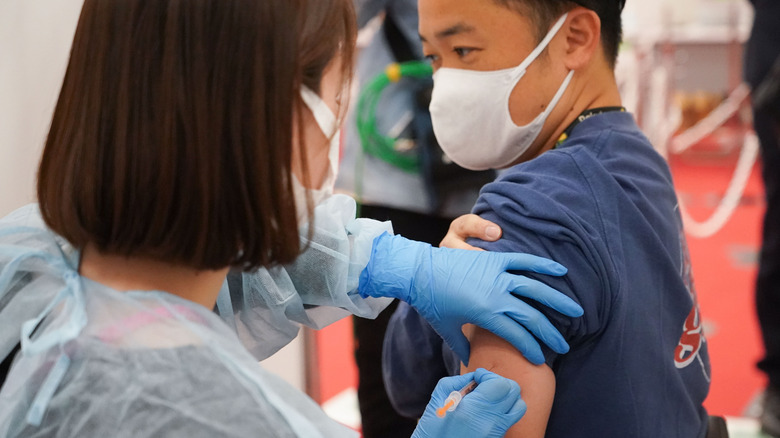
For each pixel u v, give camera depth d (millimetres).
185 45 630
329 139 748
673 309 938
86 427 614
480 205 973
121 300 665
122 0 638
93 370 632
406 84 1771
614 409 887
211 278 746
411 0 1739
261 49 641
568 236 872
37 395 629
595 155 958
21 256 705
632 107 4836
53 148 690
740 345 3045
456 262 911
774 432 2365
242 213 664
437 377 1096
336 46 719
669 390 924
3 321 708
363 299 1018
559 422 912
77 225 659
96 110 646
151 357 638
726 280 3723
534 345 863
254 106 644
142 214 646
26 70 1284
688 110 5957
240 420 625
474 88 992
